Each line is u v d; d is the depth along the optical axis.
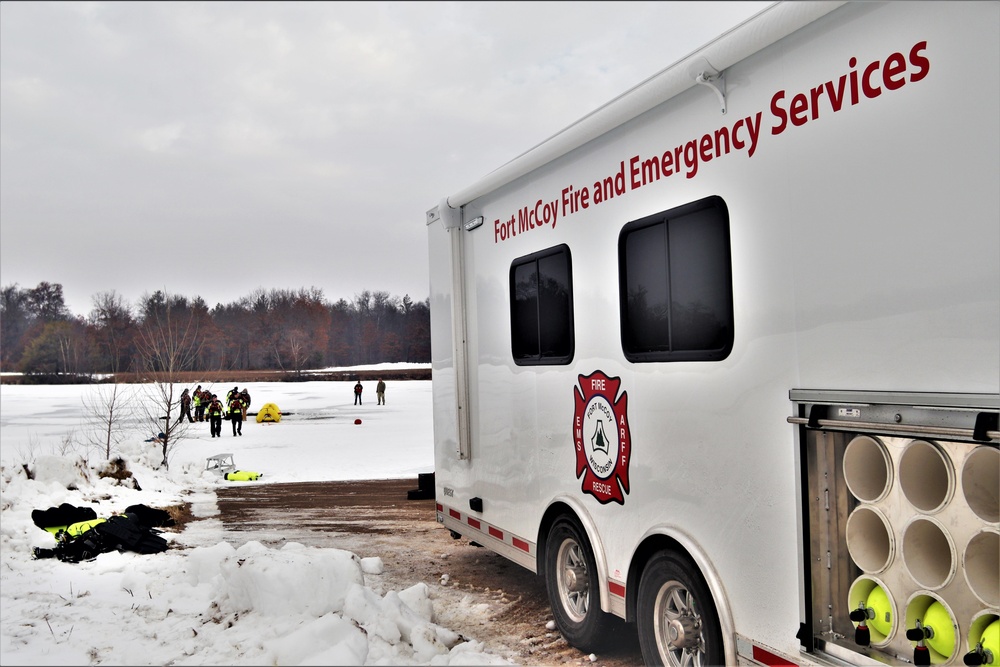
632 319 4.26
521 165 5.40
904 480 2.74
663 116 4.00
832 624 3.07
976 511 2.49
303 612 4.66
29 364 82.06
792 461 3.15
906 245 2.68
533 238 5.40
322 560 4.91
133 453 14.29
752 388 3.37
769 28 3.19
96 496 10.30
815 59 3.06
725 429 3.54
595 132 4.53
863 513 2.93
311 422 28.34
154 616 5.10
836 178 2.95
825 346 2.99
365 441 21.36
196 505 11.56
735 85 3.49
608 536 4.49
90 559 7.26
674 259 3.91
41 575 6.59
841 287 2.93
